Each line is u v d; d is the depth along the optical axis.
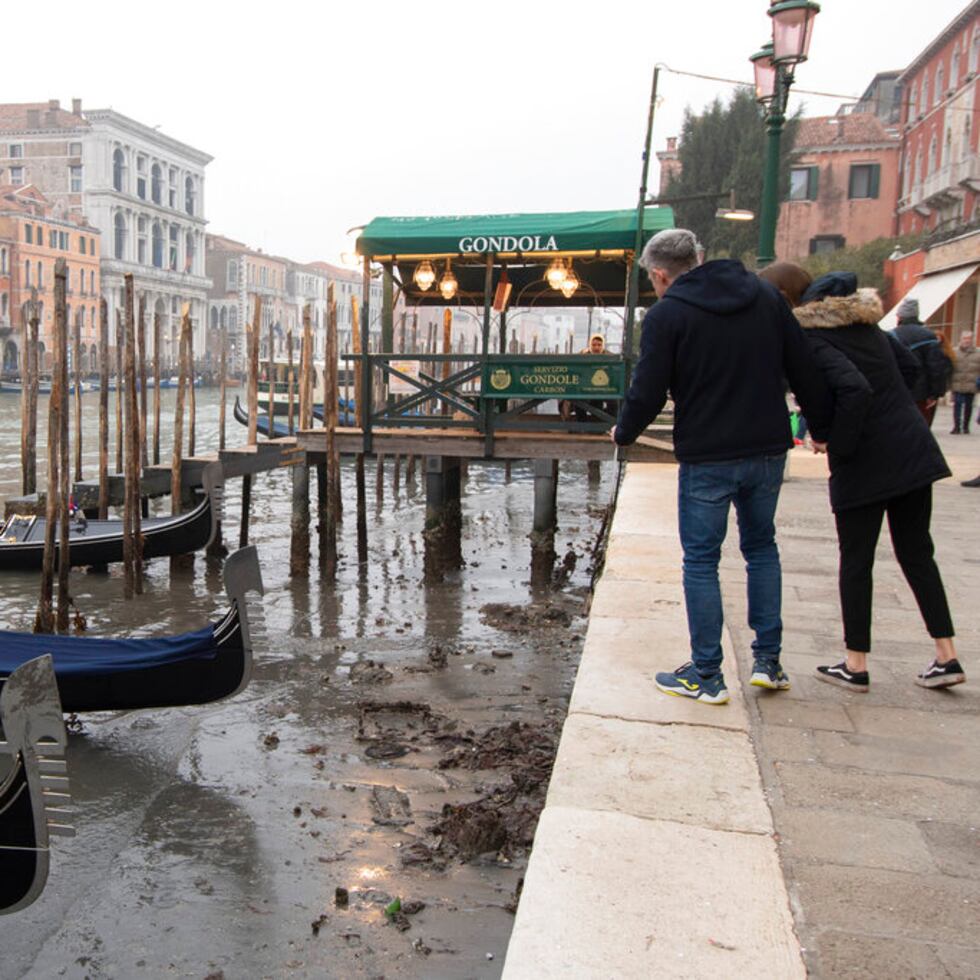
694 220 38.34
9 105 93.88
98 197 90.25
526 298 14.66
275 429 25.64
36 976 4.22
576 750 3.13
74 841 5.36
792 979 2.05
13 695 4.02
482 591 11.57
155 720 7.08
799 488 9.54
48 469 9.48
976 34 34.16
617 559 5.82
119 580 12.09
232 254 111.31
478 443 11.84
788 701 3.62
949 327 25.83
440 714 7.27
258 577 6.59
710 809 2.77
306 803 5.75
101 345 12.59
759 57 9.73
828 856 2.55
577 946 2.14
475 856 5.04
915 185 39.84
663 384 3.31
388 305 12.43
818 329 3.56
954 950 2.17
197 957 4.31
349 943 4.35
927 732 3.35
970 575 5.74
